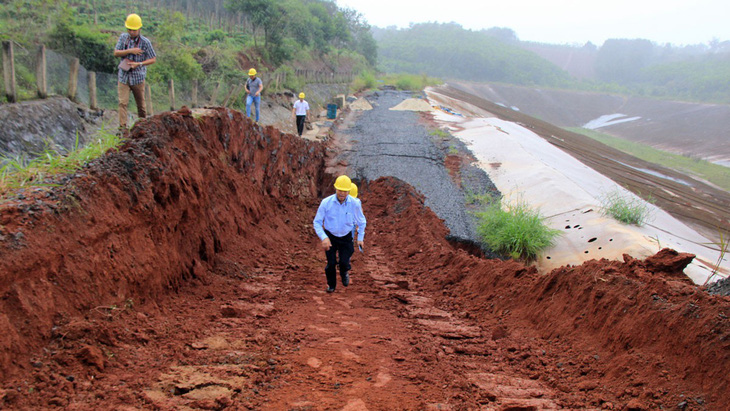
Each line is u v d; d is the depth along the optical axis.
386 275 10.53
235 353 4.61
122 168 5.96
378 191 19.73
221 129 11.23
